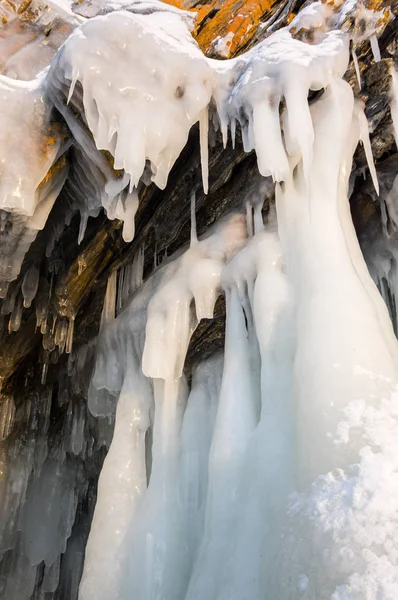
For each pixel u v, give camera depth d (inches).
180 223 194.1
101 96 131.5
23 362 252.2
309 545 99.0
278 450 126.3
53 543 292.4
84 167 156.6
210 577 123.6
